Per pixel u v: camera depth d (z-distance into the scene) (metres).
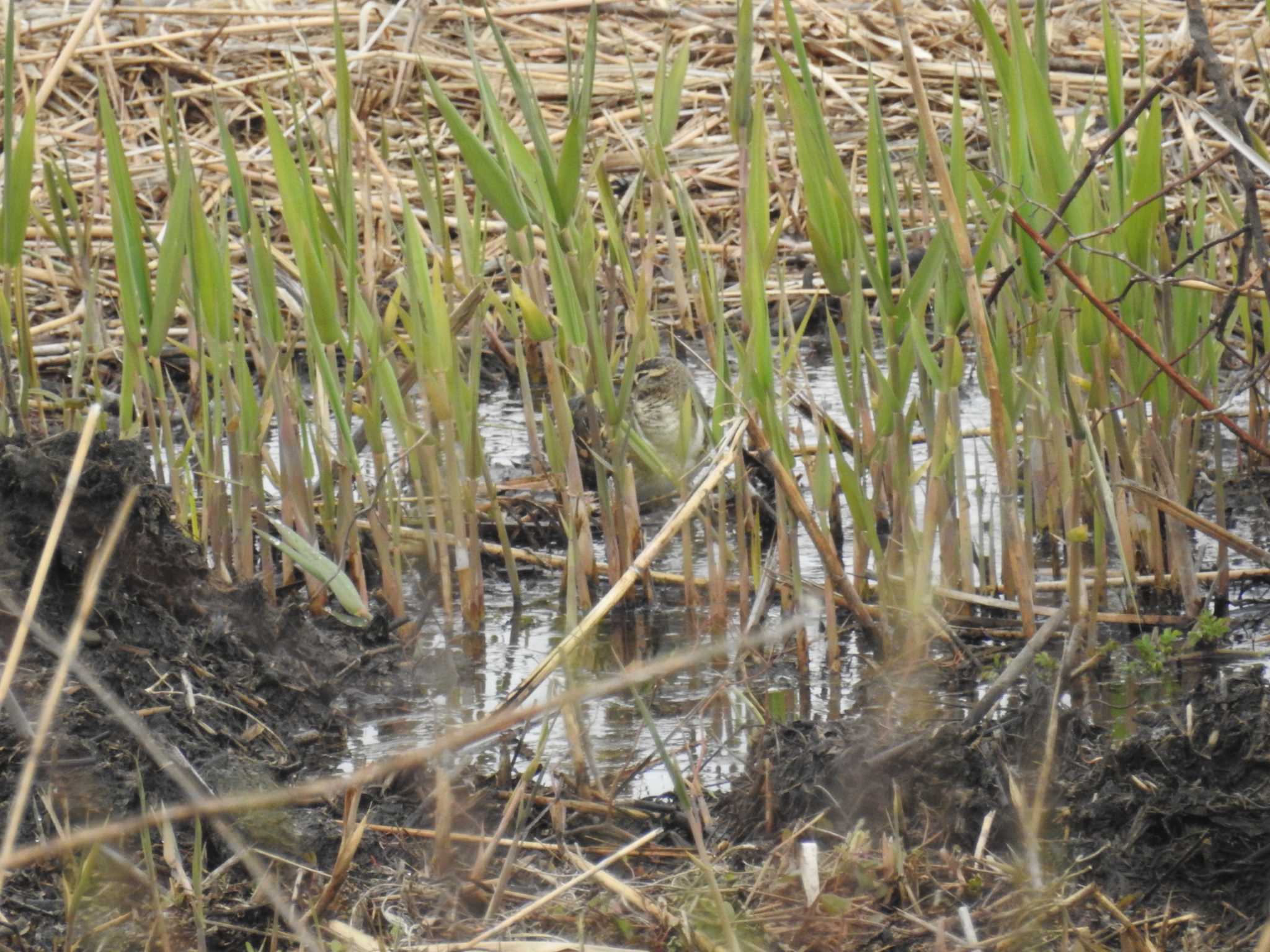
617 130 16.78
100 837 4.14
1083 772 6.55
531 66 19.48
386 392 9.50
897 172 16.75
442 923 5.86
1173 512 8.26
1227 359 13.68
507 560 10.32
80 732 6.76
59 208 10.30
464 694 8.52
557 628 9.72
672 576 10.55
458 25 20.50
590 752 7.12
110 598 7.71
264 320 9.72
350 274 9.40
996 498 10.55
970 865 6.02
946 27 20.30
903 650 8.63
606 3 20.62
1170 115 15.44
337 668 8.79
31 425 11.34
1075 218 8.71
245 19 19.91
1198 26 7.64
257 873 5.21
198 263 9.27
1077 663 8.70
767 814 6.62
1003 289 10.05
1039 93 8.51
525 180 9.25
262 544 9.80
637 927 5.80
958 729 6.86
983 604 9.42
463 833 6.72
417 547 10.59
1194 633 8.97
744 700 8.10
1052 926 5.62
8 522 7.62
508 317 11.31
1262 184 8.15
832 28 19.80
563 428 9.67
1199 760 6.12
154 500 8.19
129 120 18.16
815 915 5.71
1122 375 9.46
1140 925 5.59
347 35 19.67
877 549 8.97
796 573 8.91
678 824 6.82
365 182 13.38
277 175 8.87
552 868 6.40
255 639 8.50
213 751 7.01
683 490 9.77
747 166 9.02
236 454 9.80
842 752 6.68
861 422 10.12
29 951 5.55
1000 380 8.93
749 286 8.76
